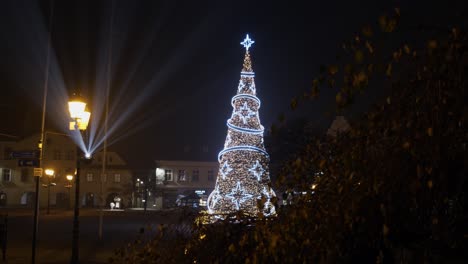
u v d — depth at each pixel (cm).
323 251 398
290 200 468
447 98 332
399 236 389
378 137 381
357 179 384
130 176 7162
